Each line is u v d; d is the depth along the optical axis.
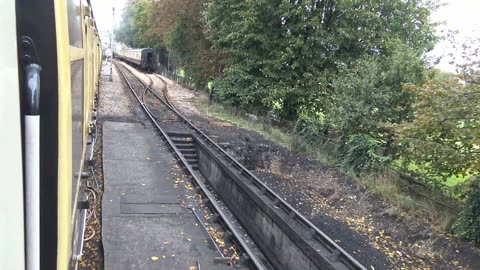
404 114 12.03
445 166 8.85
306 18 17.97
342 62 18.08
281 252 8.46
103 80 31.59
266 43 18.97
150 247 6.13
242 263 6.09
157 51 56.00
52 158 1.57
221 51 22.92
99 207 7.57
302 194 10.60
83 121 4.45
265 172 12.03
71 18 2.48
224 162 12.39
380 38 18.02
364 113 12.16
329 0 17.97
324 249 7.36
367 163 11.78
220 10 22.12
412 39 18.45
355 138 12.41
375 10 17.94
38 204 1.38
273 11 18.53
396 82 12.05
